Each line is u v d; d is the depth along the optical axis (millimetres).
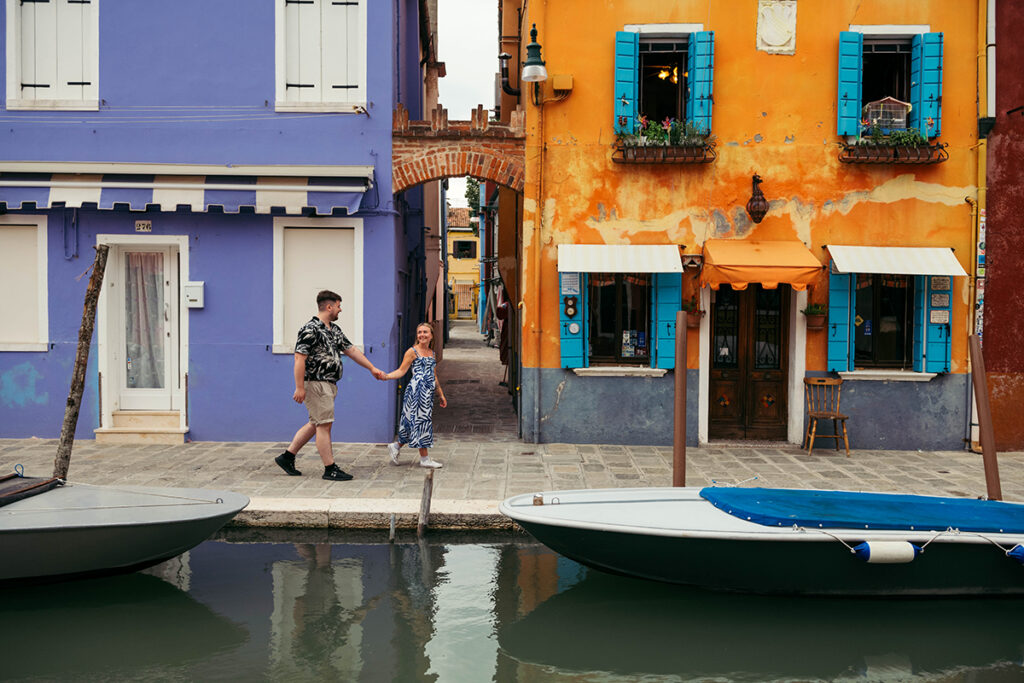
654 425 10312
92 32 10070
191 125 10141
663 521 5957
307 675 4789
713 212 10234
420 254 14805
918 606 6039
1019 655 5289
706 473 8672
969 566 5922
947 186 10148
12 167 9773
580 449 9938
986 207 10164
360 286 10180
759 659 5188
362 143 10203
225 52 10125
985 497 7660
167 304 10398
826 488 8086
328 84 10242
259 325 10156
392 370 10273
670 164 10195
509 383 15625
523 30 11672
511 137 10289
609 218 10266
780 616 5852
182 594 5965
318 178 10023
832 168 10156
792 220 10211
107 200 9641
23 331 10148
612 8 10148
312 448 9836
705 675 4957
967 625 5734
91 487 6664
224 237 10102
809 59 10125
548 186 10234
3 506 6062
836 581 5973
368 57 10156
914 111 10109
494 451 9758
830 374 10273
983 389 7109
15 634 5309
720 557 5844
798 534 5668
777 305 10602
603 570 6203
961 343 10227
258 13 10117
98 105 10094
